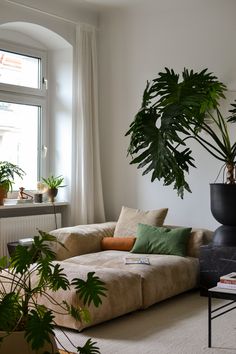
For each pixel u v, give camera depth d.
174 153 5.17
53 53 6.75
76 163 6.58
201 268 5.16
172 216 6.28
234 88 5.84
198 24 6.10
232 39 5.87
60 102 6.70
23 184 6.50
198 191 6.08
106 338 3.80
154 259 5.05
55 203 6.37
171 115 4.61
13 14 5.89
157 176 4.59
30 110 6.59
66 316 3.90
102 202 6.68
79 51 6.55
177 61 6.26
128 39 6.64
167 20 6.33
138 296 4.42
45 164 6.70
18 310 1.97
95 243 5.66
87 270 4.32
